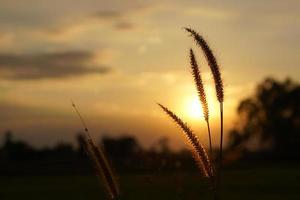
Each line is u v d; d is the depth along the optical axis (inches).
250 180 2033.7
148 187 1497.3
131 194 1371.8
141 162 320.5
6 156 3459.6
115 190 133.0
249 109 4419.3
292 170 2731.3
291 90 4552.2
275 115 4434.1
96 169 133.5
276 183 1879.9
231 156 499.2
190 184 757.9
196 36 138.7
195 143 133.1
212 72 136.2
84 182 2245.3
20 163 3339.1
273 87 4539.9
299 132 4416.8
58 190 1889.8
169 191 1395.2
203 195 705.0
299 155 3964.1
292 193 1519.4
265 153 3897.6
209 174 132.5
